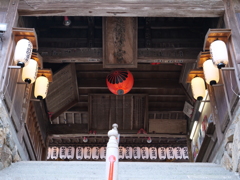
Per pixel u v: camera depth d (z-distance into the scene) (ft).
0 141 18.89
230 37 23.54
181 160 49.70
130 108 41.63
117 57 31.58
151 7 25.66
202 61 25.61
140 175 17.61
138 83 40.01
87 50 32.17
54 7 25.53
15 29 23.34
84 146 48.14
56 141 47.55
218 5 25.50
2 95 20.61
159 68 39.19
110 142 13.47
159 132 42.14
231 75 22.62
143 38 33.35
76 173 17.81
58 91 37.88
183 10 25.62
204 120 34.47
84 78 40.16
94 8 25.59
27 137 27.53
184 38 33.60
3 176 16.52
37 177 16.34
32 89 31.48
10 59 22.95
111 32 31.24
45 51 31.89
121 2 25.79
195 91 26.81
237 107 20.71
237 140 19.39
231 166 19.83
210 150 28.43
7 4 25.26
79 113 42.27
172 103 42.19
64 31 34.17
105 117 42.09
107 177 12.26
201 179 16.90
